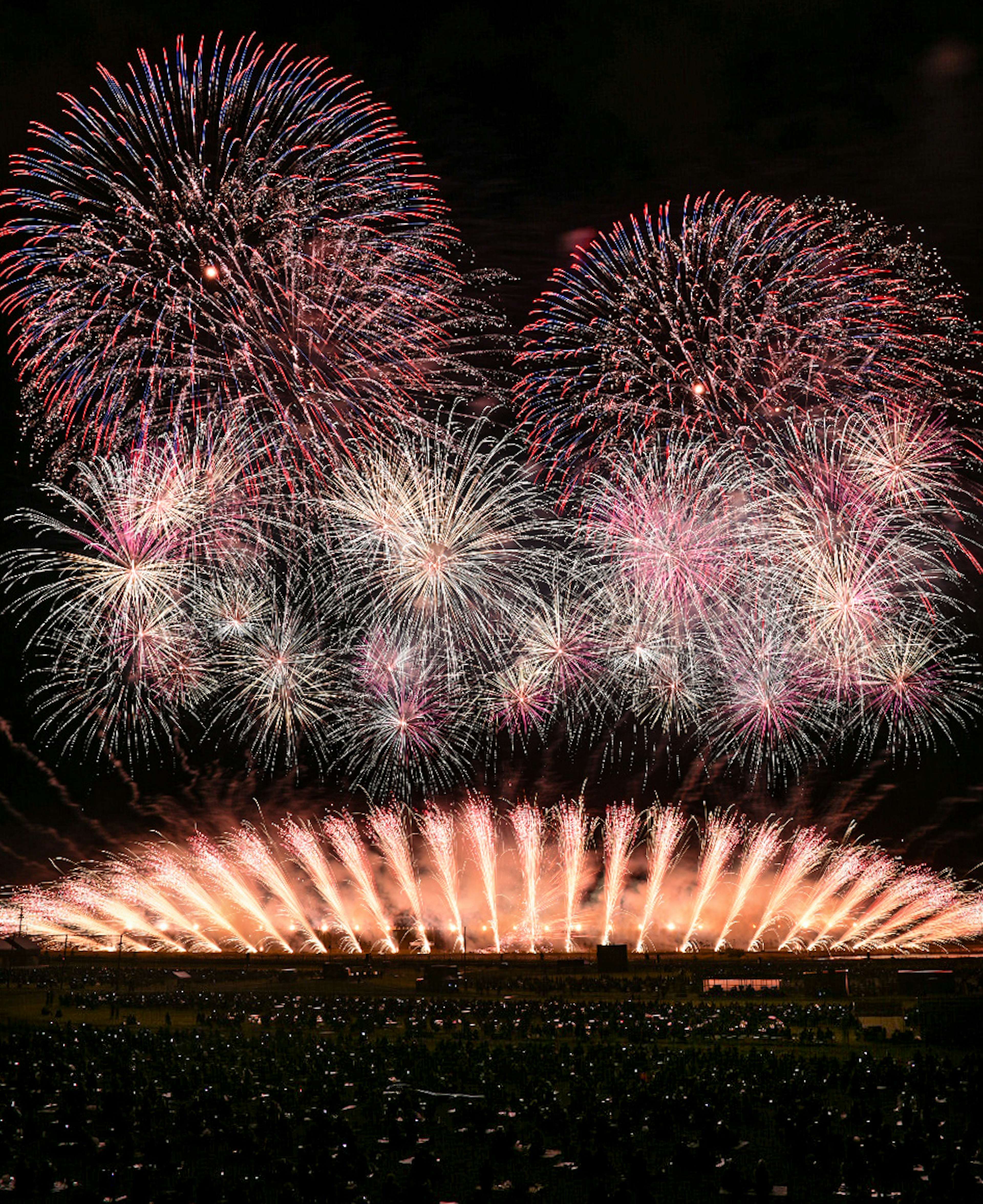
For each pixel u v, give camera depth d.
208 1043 39.03
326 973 65.31
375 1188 21.17
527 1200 21.11
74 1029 43.88
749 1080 30.20
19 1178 22.05
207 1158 24.31
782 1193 21.09
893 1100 28.58
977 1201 20.11
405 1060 34.25
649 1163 23.09
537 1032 42.16
